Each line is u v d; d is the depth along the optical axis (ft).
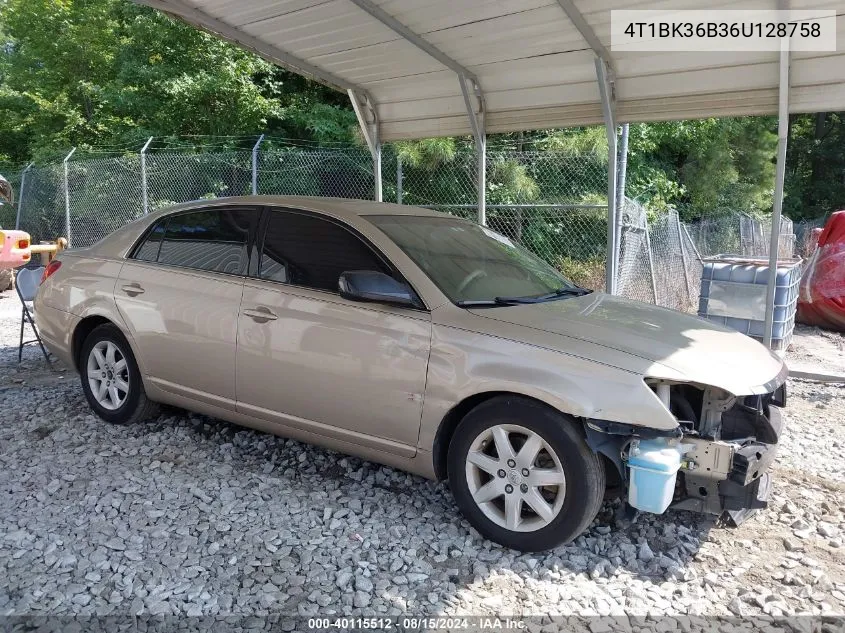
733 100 21.31
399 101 27.96
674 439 10.23
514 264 14.66
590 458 10.49
